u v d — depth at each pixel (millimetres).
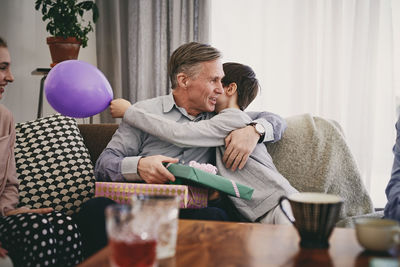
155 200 688
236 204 1498
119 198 1281
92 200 1233
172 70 1646
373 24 2779
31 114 2977
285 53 2930
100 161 1528
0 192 1409
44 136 1708
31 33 2967
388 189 1228
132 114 1558
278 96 2949
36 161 1643
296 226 771
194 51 1575
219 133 1527
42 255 1143
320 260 688
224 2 3014
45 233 1158
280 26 2920
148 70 2996
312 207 736
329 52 2854
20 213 1303
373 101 2803
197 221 954
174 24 2900
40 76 3012
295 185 1662
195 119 1651
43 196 1598
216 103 1672
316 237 748
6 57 1583
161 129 1520
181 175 1288
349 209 1635
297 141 1706
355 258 698
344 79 2887
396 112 2918
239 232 858
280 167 1695
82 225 1235
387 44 2826
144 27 2969
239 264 666
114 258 613
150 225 624
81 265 664
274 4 2924
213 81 1572
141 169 1390
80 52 3104
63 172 1645
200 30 2898
